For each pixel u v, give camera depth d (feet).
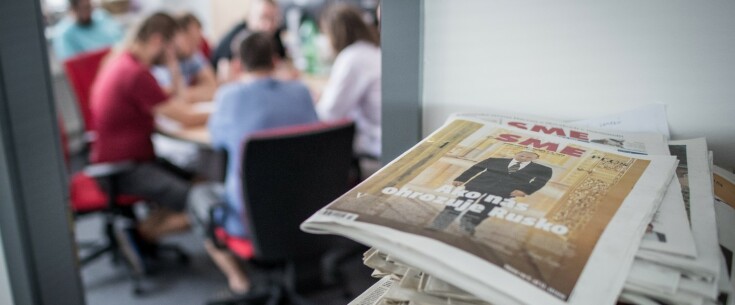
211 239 6.89
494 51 1.91
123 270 8.95
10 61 2.91
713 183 1.51
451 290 1.25
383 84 2.13
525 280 1.14
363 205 1.36
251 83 6.82
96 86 8.45
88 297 8.18
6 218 3.10
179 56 10.03
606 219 1.30
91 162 8.48
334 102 8.63
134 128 8.32
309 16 12.42
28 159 3.08
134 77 8.16
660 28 1.69
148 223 9.02
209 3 15.88
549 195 1.39
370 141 8.69
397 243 1.24
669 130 1.75
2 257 3.19
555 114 1.88
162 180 8.20
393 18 2.03
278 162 5.81
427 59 2.03
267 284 8.04
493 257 1.19
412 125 2.10
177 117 8.77
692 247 1.19
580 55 1.80
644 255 1.19
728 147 1.70
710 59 1.65
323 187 6.25
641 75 1.74
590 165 1.53
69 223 3.40
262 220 6.12
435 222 1.29
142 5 15.72
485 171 1.51
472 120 1.84
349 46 8.80
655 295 1.13
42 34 3.06
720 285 1.16
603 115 1.82
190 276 8.79
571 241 1.23
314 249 6.55
